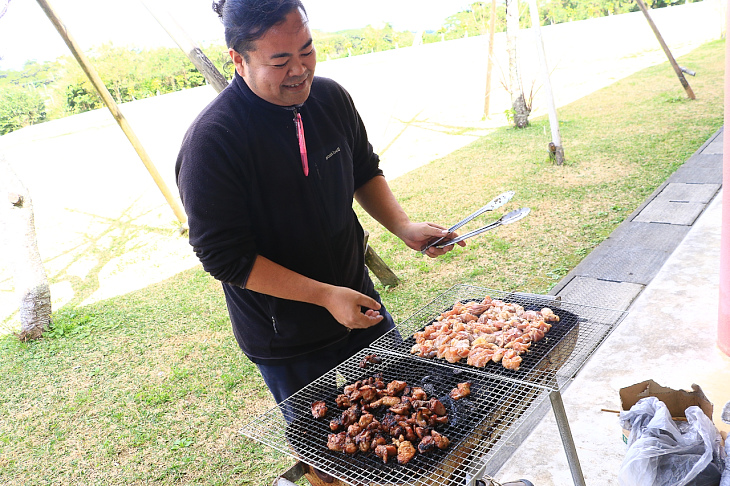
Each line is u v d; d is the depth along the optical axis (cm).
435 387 182
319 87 214
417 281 511
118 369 461
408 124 1280
